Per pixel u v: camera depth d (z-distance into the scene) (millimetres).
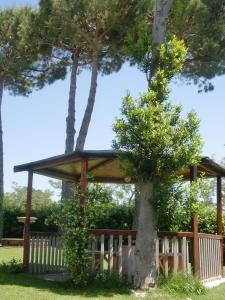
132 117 10234
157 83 10617
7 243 25422
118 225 20531
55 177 14438
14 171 12930
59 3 18703
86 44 20703
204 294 10211
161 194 10336
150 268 10430
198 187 10555
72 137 21375
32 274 12555
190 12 17797
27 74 26500
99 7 18359
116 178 15555
